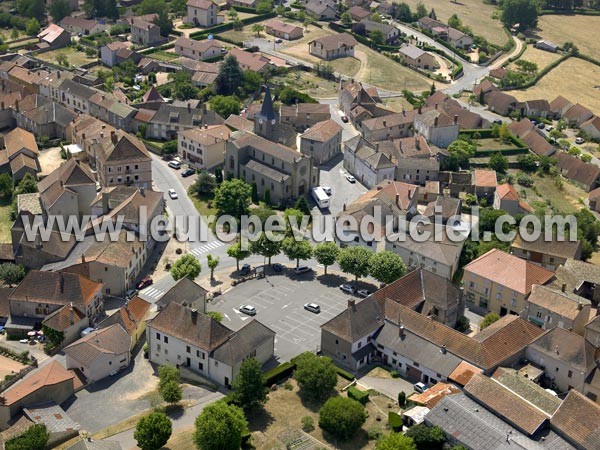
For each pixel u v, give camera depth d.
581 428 153.12
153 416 151.50
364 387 176.62
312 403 169.00
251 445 154.62
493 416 158.62
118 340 185.75
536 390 165.75
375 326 188.12
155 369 186.25
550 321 196.25
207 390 176.38
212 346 176.88
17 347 194.75
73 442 157.12
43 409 165.38
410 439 147.62
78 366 180.38
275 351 188.38
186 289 199.50
